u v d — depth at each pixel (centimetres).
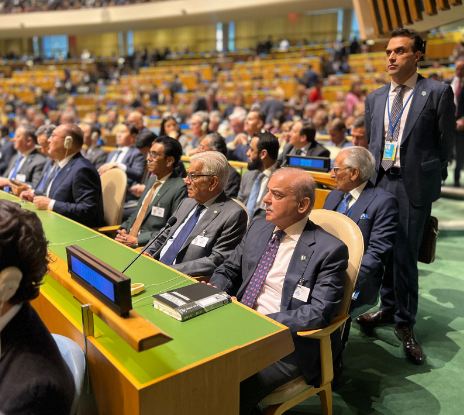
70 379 93
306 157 310
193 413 114
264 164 330
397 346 250
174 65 1819
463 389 212
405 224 235
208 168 233
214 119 636
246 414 158
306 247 176
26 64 2050
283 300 174
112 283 108
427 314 285
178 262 237
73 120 634
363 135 368
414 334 261
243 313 140
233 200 240
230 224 230
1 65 2078
